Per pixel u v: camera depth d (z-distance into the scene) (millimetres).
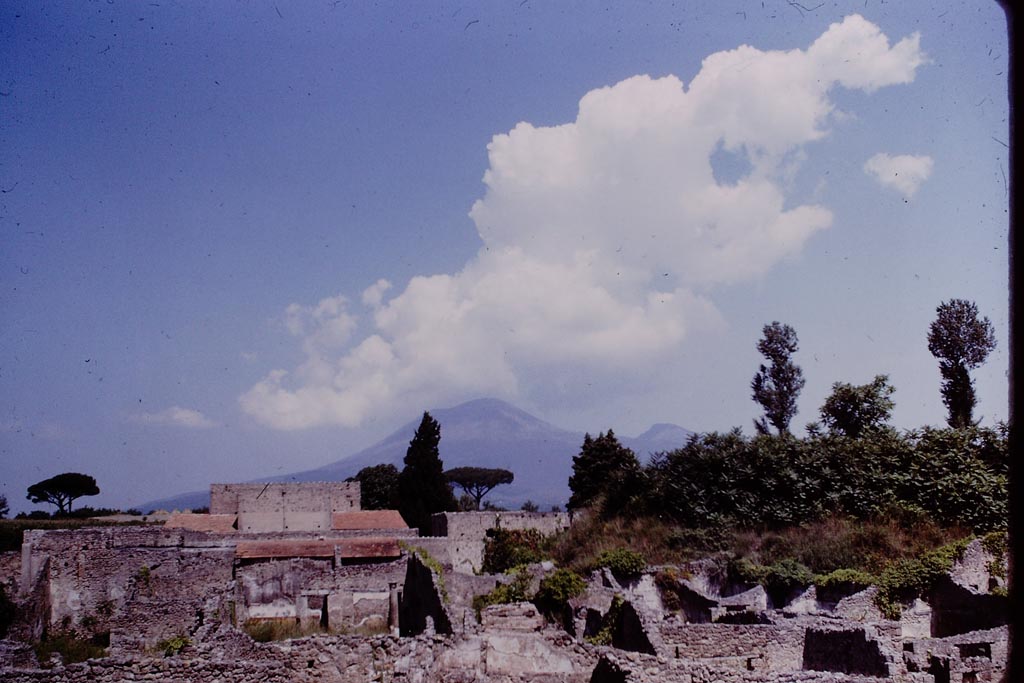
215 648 32031
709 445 66375
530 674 33344
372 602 59375
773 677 27984
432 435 103438
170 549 61875
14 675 27969
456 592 52312
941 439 59656
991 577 47500
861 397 75375
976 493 55094
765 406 96688
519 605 46906
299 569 59438
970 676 31219
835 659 33562
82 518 98500
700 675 28812
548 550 69625
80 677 28328
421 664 31625
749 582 50188
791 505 59281
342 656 31625
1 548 70688
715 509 61719
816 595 47531
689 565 52312
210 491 79812
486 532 74062
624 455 92000
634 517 65688
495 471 166000
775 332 98062
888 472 59375
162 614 43688
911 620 45125
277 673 30219
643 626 34969
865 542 52281
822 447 62969
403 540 67812
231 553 61719
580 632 41750
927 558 46875
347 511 84062
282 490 75625
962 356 73625
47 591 57312
